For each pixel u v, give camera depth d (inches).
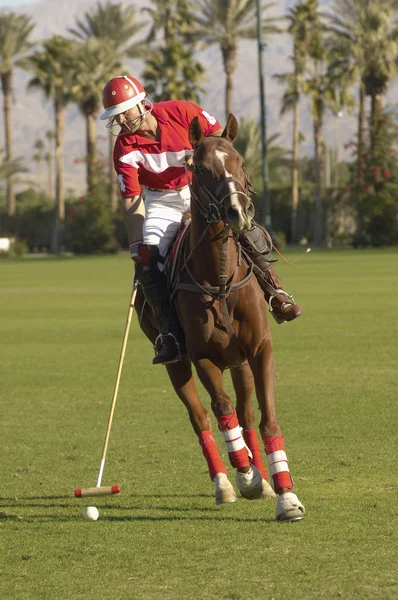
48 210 4724.4
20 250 3959.2
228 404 388.2
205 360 391.9
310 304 1362.0
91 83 4215.1
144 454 509.0
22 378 791.1
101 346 992.2
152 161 434.0
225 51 4069.9
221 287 382.3
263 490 418.3
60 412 638.5
